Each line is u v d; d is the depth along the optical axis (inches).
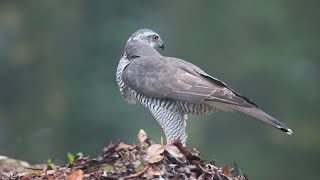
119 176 359.3
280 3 1215.6
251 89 1137.4
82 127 955.3
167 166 366.9
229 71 1131.3
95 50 1074.1
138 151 368.5
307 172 1071.0
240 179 382.3
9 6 1137.4
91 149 933.8
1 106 1056.8
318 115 1139.3
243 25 1178.6
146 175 359.9
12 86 1078.4
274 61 1152.2
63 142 938.1
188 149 379.9
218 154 990.4
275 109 1133.1
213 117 995.3
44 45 1101.1
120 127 926.4
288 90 1142.3
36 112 1031.6
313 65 1191.6
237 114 999.6
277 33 1190.9
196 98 426.0
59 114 984.9
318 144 1092.5
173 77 434.6
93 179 358.9
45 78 1077.1
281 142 1036.5
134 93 446.6
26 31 1122.0
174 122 435.2
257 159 1013.2
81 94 1000.2
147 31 474.3
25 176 374.6
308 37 1214.3
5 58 1093.8
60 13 1112.8
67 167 376.2
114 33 1064.2
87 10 1096.2
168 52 1091.9
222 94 420.2
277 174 1026.1
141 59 451.8
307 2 1226.6
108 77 1033.5
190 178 365.7
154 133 872.9
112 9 1087.6
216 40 1149.1
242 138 1008.2
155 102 437.7
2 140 915.4
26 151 766.5
